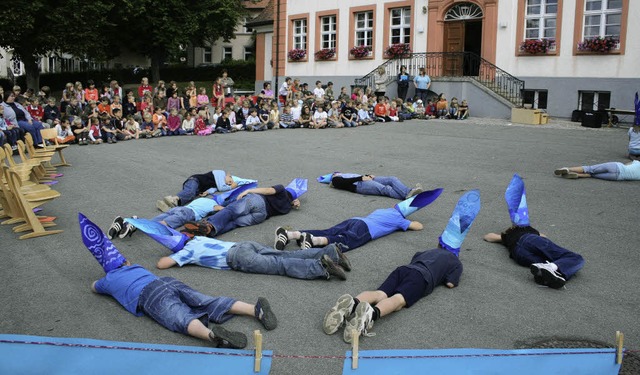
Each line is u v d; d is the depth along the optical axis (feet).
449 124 63.31
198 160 40.83
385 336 14.78
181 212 23.95
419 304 16.66
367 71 85.10
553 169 35.73
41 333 14.84
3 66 131.23
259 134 56.39
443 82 74.13
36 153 37.22
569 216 25.44
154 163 39.78
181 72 140.15
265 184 32.81
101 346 10.20
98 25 96.43
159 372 10.24
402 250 21.29
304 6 92.02
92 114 52.06
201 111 58.29
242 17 139.74
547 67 67.92
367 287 17.97
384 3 82.23
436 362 10.16
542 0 68.13
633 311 16.29
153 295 15.44
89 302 16.72
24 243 22.33
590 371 10.72
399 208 23.48
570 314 16.08
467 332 15.01
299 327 15.28
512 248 20.20
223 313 15.35
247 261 18.79
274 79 97.91
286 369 13.15
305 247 20.31
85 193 30.81
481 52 73.26
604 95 64.69
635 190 29.91
